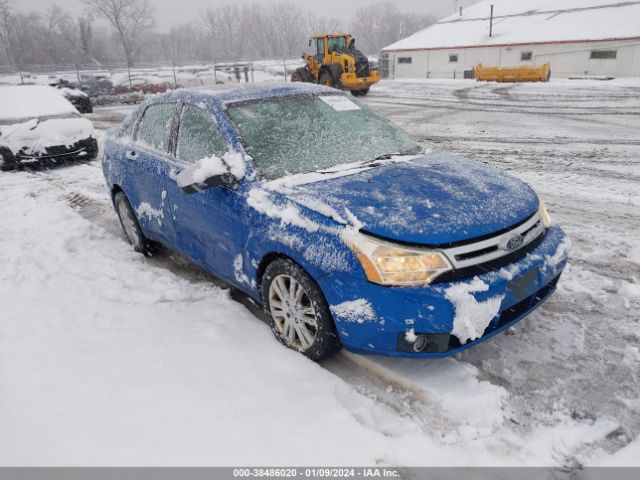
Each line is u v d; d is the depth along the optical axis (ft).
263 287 9.86
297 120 11.39
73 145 28.71
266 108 11.40
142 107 14.43
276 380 8.77
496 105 49.24
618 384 8.55
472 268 7.87
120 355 9.43
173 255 15.11
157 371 8.95
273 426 7.65
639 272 12.65
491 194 9.14
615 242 14.58
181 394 8.32
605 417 7.80
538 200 9.71
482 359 9.39
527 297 8.53
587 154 26.12
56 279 13.07
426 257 7.69
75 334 10.19
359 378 9.04
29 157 27.32
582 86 66.33
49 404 8.05
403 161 10.70
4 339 9.97
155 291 12.37
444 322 7.61
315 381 8.77
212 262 11.35
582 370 8.95
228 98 11.41
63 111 30.07
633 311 10.84
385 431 7.72
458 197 8.87
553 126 35.47
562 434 7.47
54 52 261.03
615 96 52.65
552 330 10.25
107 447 7.15
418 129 36.81
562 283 12.27
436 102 54.70
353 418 7.89
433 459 7.10
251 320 10.93
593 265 13.16
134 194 13.94
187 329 10.46
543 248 8.87
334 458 7.07
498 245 8.13
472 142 30.91
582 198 18.88
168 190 12.03
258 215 9.41
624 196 18.83
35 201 21.12
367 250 7.82
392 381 8.88
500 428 7.68
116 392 8.35
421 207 8.48
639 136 30.45
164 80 80.69
